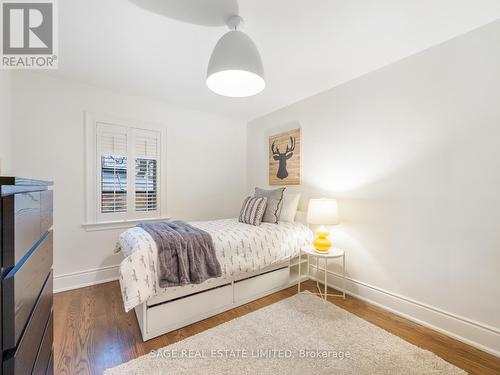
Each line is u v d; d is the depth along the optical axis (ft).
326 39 5.74
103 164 8.73
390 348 5.08
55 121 7.80
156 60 6.71
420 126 6.22
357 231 7.66
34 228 2.43
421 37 5.67
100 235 8.65
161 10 4.71
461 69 5.51
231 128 12.47
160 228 6.86
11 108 7.01
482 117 5.21
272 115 11.38
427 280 6.05
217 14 4.83
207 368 4.49
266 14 4.85
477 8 4.72
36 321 2.46
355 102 7.80
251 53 4.40
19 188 1.95
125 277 4.96
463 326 5.40
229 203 12.42
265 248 7.32
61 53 6.33
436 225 5.91
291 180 10.27
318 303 7.10
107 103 8.78
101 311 6.59
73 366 4.52
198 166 11.29
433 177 5.97
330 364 4.61
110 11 4.74
